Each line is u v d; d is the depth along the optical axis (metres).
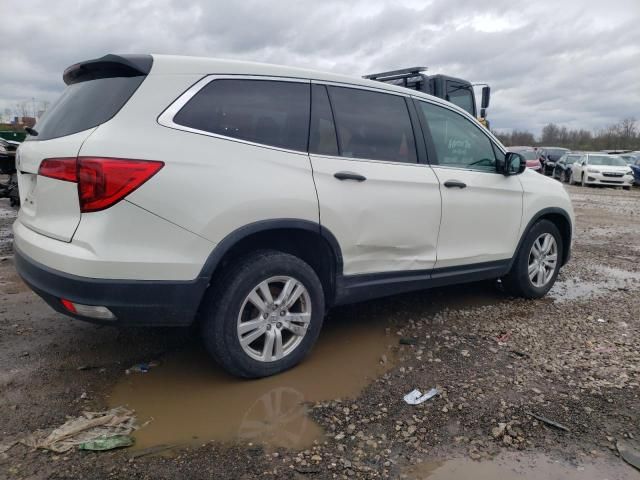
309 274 3.28
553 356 3.65
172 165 2.72
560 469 2.40
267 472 2.35
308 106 3.36
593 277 6.11
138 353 3.57
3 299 4.59
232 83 3.07
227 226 2.87
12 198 9.85
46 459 2.39
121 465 2.37
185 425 2.71
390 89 3.90
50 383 3.10
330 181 3.32
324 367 3.43
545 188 4.99
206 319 3.00
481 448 2.56
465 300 4.98
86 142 2.64
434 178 3.95
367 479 2.32
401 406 2.94
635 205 15.31
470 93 11.39
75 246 2.64
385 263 3.72
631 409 2.92
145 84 2.80
